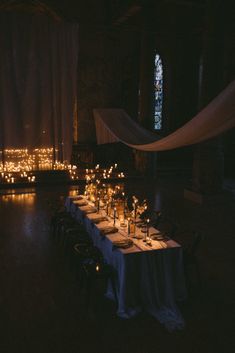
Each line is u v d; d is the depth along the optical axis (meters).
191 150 18.69
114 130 12.86
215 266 6.64
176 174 15.95
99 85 17.23
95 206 7.64
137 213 6.70
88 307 5.16
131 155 17.81
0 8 15.57
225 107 5.49
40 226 8.63
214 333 4.62
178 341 4.45
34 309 5.11
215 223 9.21
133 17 16.67
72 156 17.05
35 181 13.05
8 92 13.59
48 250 7.20
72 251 6.30
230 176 16.27
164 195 12.21
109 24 16.48
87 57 16.84
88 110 17.23
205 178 11.31
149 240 5.44
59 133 14.79
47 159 14.85
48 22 13.70
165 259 5.18
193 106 18.62
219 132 6.59
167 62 18.14
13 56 13.38
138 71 17.75
